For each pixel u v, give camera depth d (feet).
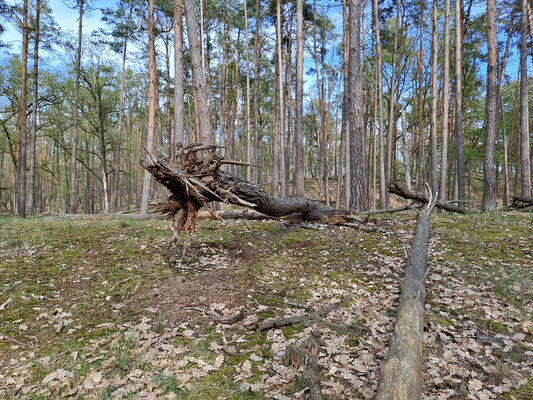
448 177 72.08
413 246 16.10
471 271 15.30
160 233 21.42
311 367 8.49
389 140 60.13
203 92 28.81
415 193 26.22
